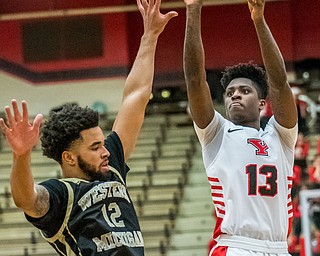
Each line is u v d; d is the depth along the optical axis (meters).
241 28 28.05
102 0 27.72
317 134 24.08
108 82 27.83
